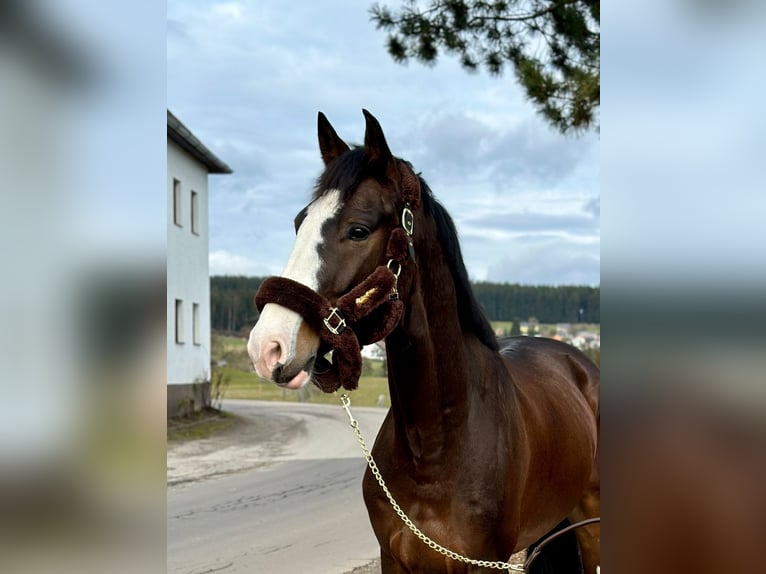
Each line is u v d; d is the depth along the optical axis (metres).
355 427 2.46
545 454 3.04
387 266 2.38
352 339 2.26
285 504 8.18
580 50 7.61
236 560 5.64
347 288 2.32
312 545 6.15
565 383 3.77
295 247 2.34
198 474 10.71
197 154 20.55
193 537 6.51
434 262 2.63
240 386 38.16
